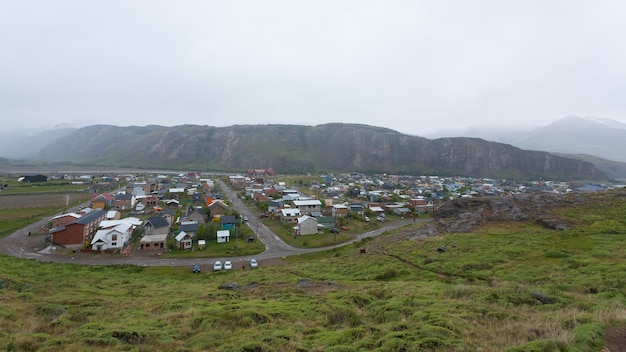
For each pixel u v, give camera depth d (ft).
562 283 72.90
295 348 35.88
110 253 171.01
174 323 48.26
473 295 58.75
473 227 170.09
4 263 135.85
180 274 141.18
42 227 208.54
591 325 33.91
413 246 148.36
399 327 40.45
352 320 50.49
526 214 171.53
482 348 32.32
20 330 44.98
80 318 53.57
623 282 66.80
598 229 131.23
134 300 72.64
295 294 70.28
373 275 107.34
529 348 29.81
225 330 44.09
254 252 177.06
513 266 98.89
